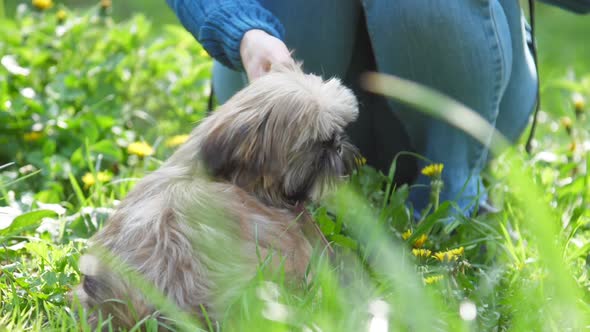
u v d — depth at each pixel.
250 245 3.13
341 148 3.43
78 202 4.97
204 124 3.41
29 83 5.84
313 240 3.51
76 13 7.39
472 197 4.11
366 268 3.45
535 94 4.60
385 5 3.93
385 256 2.88
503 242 4.00
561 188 4.67
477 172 4.34
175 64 6.69
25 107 5.50
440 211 3.79
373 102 4.57
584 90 7.40
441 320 2.91
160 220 3.08
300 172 3.29
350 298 3.17
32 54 6.07
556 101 7.45
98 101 5.88
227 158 3.25
